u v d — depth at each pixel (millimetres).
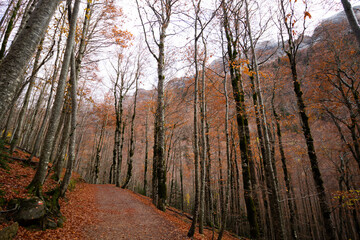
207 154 13672
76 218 6406
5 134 13102
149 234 6395
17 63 2691
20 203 4719
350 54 10641
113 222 7035
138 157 41344
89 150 39594
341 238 13891
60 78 6176
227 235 11047
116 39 12398
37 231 4410
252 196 7914
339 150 12898
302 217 18000
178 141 25688
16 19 10961
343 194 7945
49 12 3197
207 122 14047
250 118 10016
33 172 8891
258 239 7148
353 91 9594
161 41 11734
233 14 8477
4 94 2486
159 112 11047
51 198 6270
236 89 9305
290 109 12633
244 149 8477
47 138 5980
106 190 15023
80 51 11133
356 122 9930
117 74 22016
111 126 30219
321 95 11883
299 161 17984
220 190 13539
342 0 3814
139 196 15109
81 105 22312
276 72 11953
